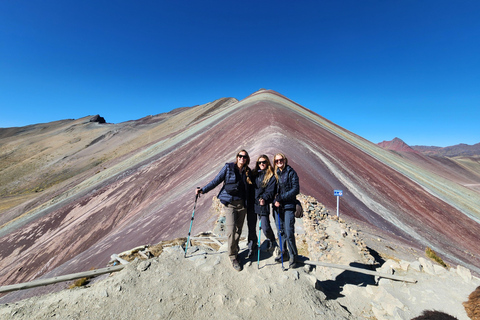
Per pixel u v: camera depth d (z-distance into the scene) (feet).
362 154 147.54
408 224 69.82
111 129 505.25
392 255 30.68
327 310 11.44
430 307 13.01
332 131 204.85
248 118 171.73
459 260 52.90
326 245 23.57
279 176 13.48
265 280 12.09
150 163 171.32
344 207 61.72
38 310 9.71
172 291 10.93
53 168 341.62
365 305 13.69
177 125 412.57
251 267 13.00
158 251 17.94
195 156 150.61
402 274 16.53
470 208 121.39
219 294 10.96
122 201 114.52
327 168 91.91
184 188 93.09
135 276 11.54
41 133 577.43
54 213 129.80
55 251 87.04
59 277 10.98
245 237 23.39
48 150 419.33
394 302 13.20
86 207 124.77
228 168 12.80
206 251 14.10
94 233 93.45
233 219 12.69
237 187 12.59
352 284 15.94
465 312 12.29
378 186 97.45
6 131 624.59
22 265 83.71
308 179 70.33
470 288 14.30
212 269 12.46
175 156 165.37
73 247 87.61
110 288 10.71
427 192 118.52
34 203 192.54
